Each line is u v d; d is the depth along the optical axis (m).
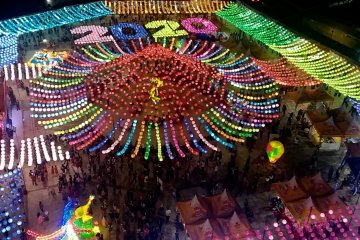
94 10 59.91
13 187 31.62
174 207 30.67
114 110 39.56
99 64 47.06
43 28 52.91
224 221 26.95
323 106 40.59
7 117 37.66
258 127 38.59
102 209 29.80
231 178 33.22
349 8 56.59
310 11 57.97
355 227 29.09
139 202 30.50
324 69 43.16
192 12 61.38
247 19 57.44
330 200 28.98
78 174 32.53
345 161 34.25
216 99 41.62
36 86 43.53
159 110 39.72
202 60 48.31
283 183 30.19
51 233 28.25
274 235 28.73
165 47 52.12
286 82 42.00
